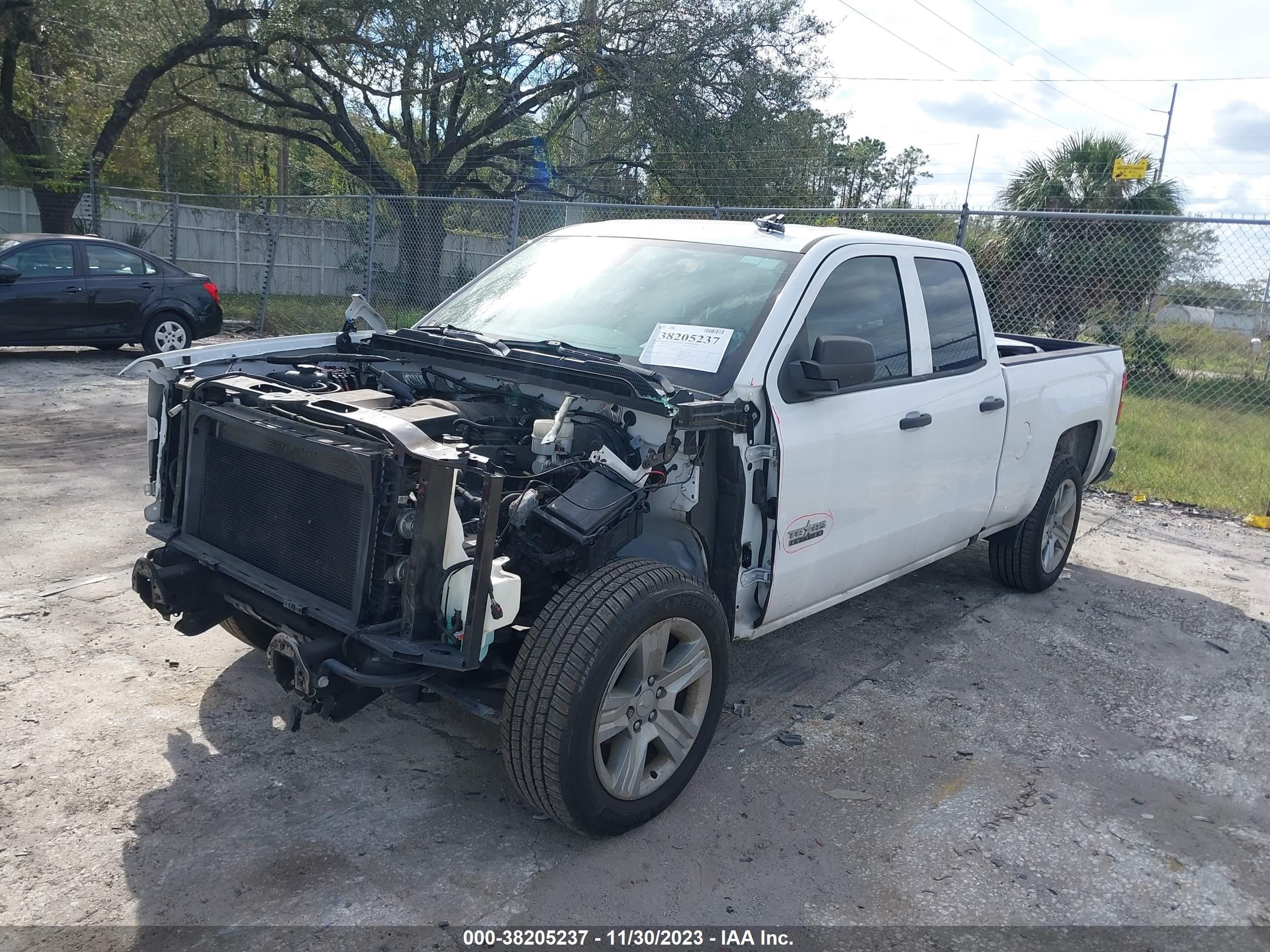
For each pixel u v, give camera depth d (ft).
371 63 69.97
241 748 11.81
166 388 11.94
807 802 11.50
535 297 14.14
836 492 12.70
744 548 11.71
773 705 13.99
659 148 75.05
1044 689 15.12
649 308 12.93
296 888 9.38
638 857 10.21
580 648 9.45
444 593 9.31
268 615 10.57
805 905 9.64
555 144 81.46
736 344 11.73
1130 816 11.70
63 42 68.90
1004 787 12.15
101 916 8.86
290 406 10.40
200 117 89.81
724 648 11.15
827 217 50.80
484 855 10.09
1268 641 17.74
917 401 14.14
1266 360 38.63
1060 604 19.10
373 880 9.57
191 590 11.33
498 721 9.76
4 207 73.67
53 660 13.65
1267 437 36.55
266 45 67.15
